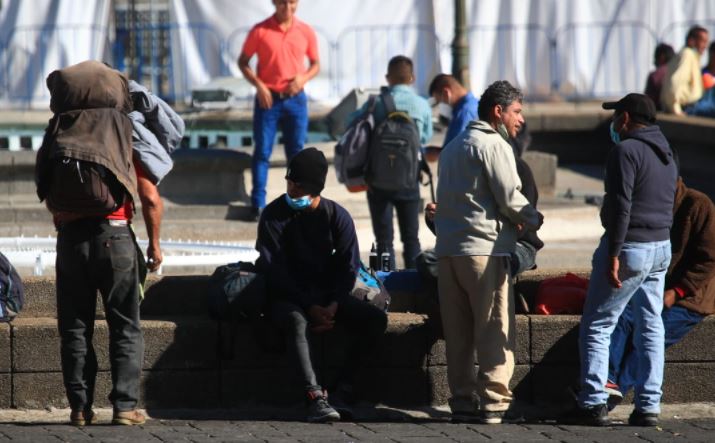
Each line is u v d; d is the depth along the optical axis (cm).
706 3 6950
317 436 2527
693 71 6050
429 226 2927
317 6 6631
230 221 4609
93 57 6588
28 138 5859
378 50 6694
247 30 6588
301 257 2752
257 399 2800
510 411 2783
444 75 3806
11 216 4553
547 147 6469
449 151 2659
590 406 2642
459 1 5731
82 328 2592
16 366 2730
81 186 2467
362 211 4850
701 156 5750
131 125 2539
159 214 2681
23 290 2845
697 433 2584
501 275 2639
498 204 2616
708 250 2764
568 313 2892
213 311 2727
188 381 2777
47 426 2603
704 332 2814
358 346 2764
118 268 2534
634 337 2673
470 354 2708
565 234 4816
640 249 2580
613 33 6894
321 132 5838
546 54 6875
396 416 2753
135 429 2577
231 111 5784
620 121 2614
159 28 6719
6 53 6544
